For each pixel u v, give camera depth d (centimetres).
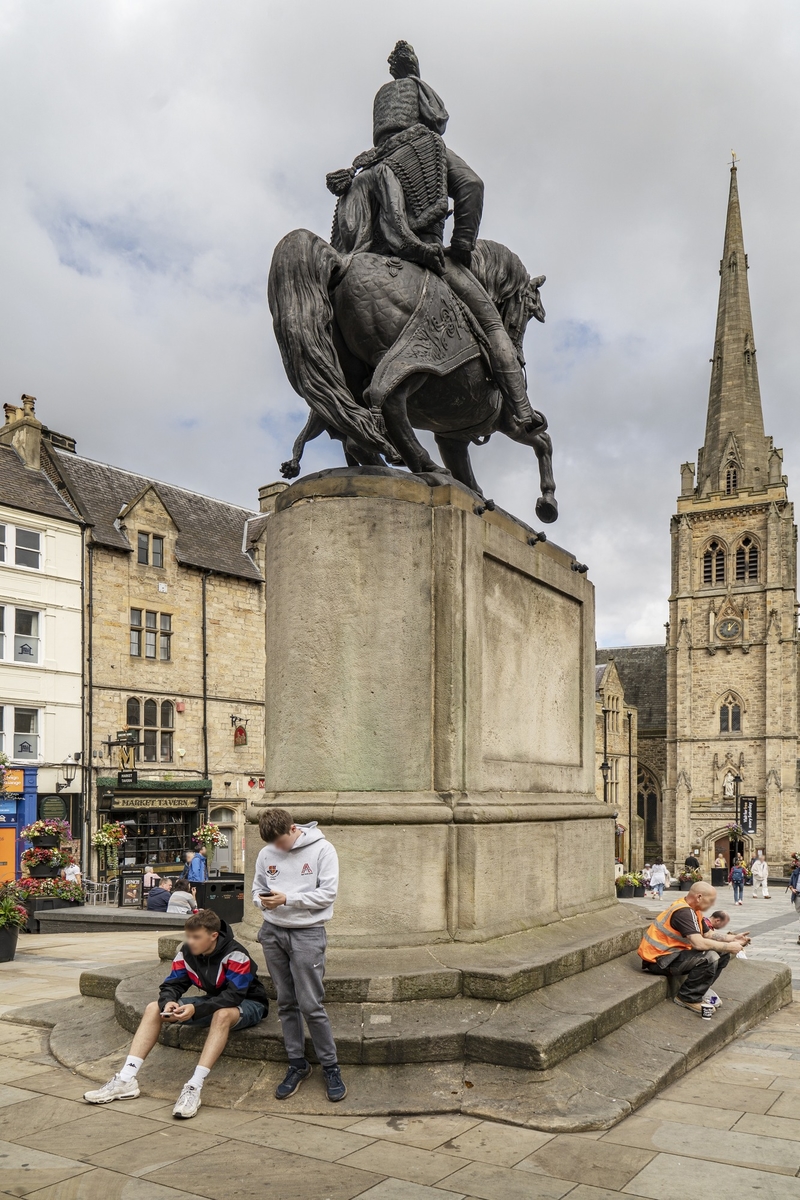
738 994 739
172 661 3450
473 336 706
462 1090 467
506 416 763
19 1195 366
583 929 702
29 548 3055
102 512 3353
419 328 661
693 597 7669
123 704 3253
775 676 7225
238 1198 364
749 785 7225
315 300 622
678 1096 511
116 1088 474
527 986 543
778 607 7325
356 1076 475
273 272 632
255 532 3900
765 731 7219
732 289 8194
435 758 606
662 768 8375
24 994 808
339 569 602
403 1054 481
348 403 618
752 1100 504
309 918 459
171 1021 475
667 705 7712
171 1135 428
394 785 588
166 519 3481
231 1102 466
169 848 3334
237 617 3712
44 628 3041
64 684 3078
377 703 592
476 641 629
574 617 846
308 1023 458
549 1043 479
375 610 600
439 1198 366
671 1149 423
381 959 544
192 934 488
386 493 617
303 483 632
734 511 7569
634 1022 599
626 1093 486
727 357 8019
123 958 1109
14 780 2847
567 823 729
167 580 3462
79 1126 440
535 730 743
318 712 592
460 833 584
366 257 659
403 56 733
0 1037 617
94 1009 639
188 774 3438
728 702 7431
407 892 567
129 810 3192
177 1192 369
